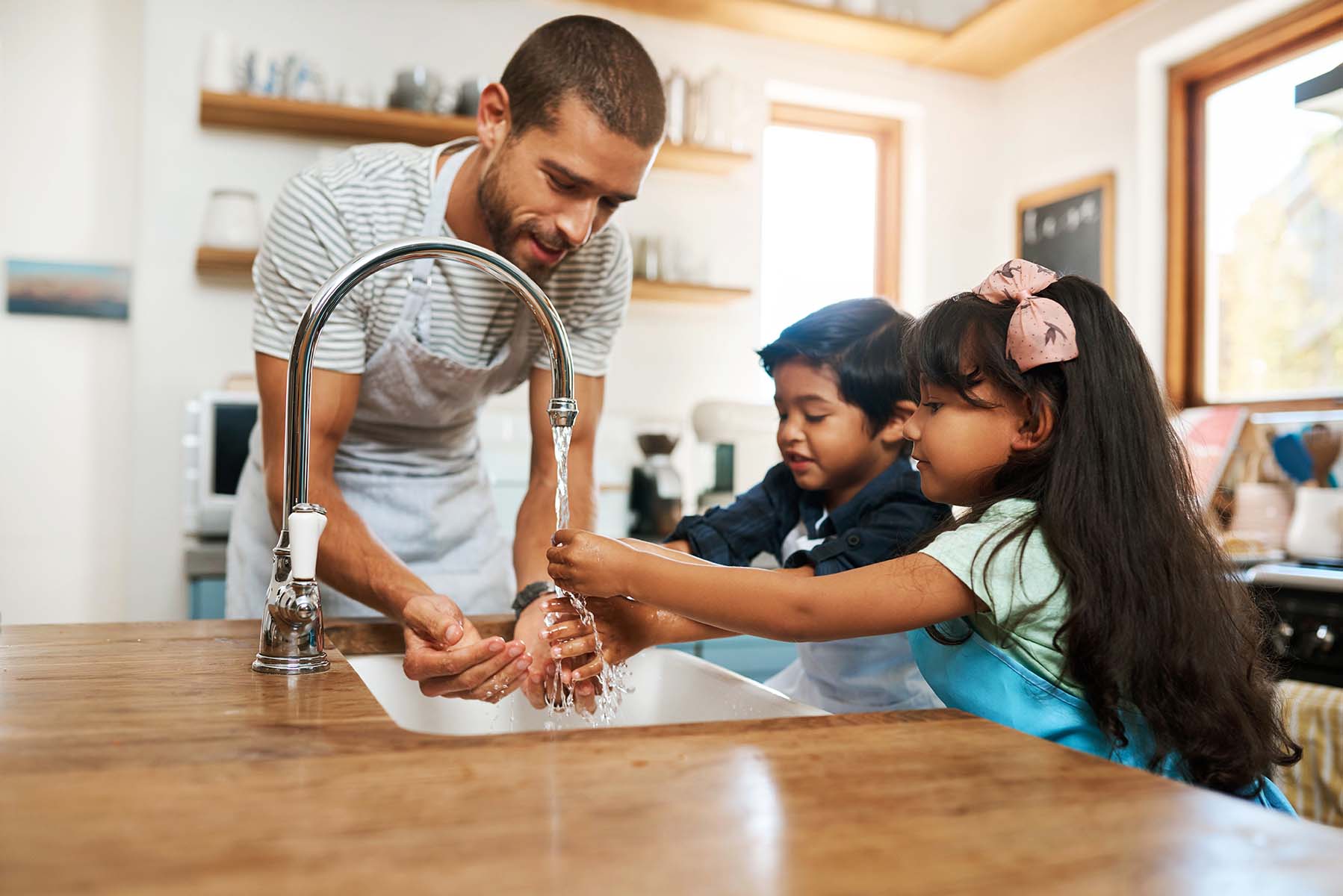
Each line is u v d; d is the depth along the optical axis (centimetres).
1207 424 285
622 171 114
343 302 128
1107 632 76
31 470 301
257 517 150
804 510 128
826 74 364
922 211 380
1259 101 308
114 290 308
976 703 82
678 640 108
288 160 301
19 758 54
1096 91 349
